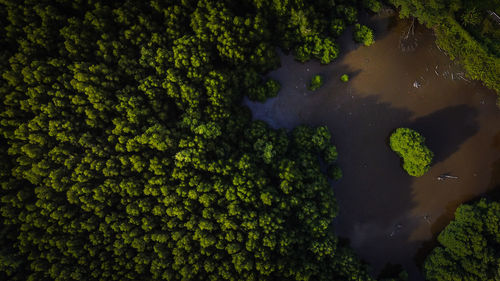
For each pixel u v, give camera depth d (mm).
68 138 32125
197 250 32562
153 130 32938
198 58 33281
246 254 32062
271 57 37656
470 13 36281
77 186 31484
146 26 34000
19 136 31719
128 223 32281
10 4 31781
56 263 31188
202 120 35312
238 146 37031
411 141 36688
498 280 33719
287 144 37156
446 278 35750
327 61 38562
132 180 32344
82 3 33406
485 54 36250
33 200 32375
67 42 32375
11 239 32031
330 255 34938
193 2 35000
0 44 32969
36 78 31719
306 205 34719
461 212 36938
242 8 37312
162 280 32188
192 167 33406
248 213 32688
